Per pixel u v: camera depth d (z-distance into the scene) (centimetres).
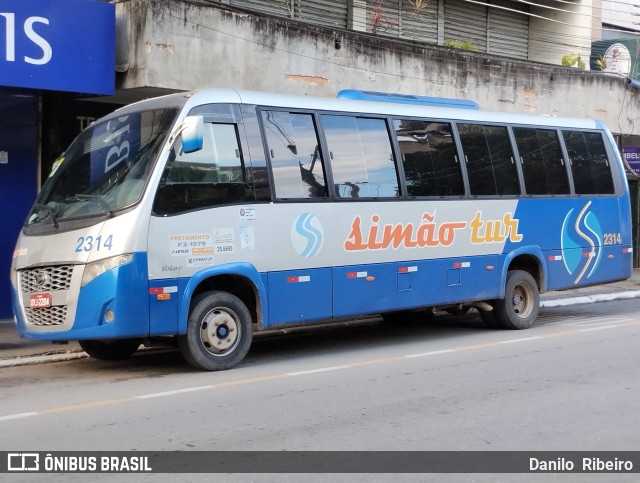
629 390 803
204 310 909
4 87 1141
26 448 616
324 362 981
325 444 620
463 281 1148
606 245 1359
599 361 960
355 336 1228
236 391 810
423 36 1978
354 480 539
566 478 548
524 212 1232
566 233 1295
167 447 615
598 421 686
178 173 880
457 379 861
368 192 1042
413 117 1108
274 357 1029
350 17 1798
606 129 1393
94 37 1196
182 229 876
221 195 909
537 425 673
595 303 1681
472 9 2109
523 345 1088
